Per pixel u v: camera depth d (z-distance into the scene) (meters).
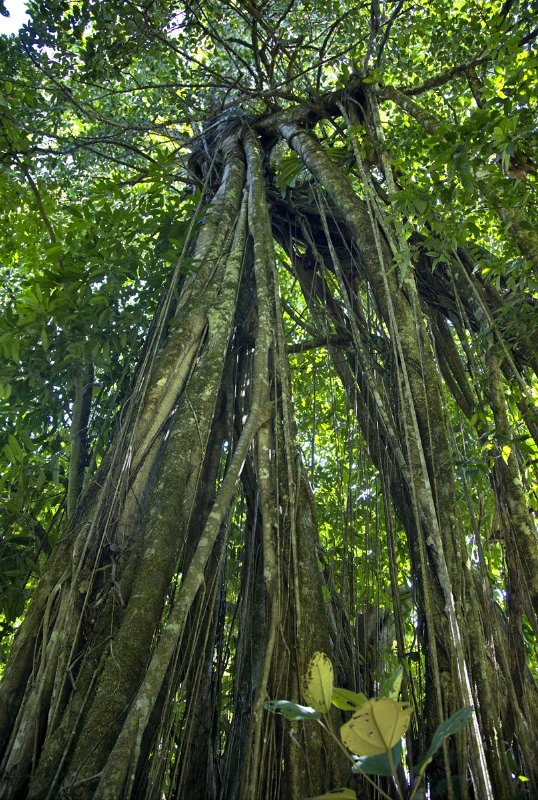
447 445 3.38
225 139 6.43
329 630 3.19
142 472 3.50
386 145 5.15
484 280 4.62
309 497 3.66
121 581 2.98
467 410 4.60
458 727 1.92
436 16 6.32
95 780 2.25
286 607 3.07
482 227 4.99
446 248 4.08
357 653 3.19
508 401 3.98
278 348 4.18
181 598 2.67
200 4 6.49
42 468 4.18
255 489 4.12
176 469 3.34
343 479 5.69
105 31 6.07
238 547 4.38
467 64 5.43
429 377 3.63
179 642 2.78
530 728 2.68
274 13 7.00
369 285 4.91
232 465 3.34
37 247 6.25
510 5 4.86
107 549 3.15
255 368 3.95
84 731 2.39
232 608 4.12
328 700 1.99
